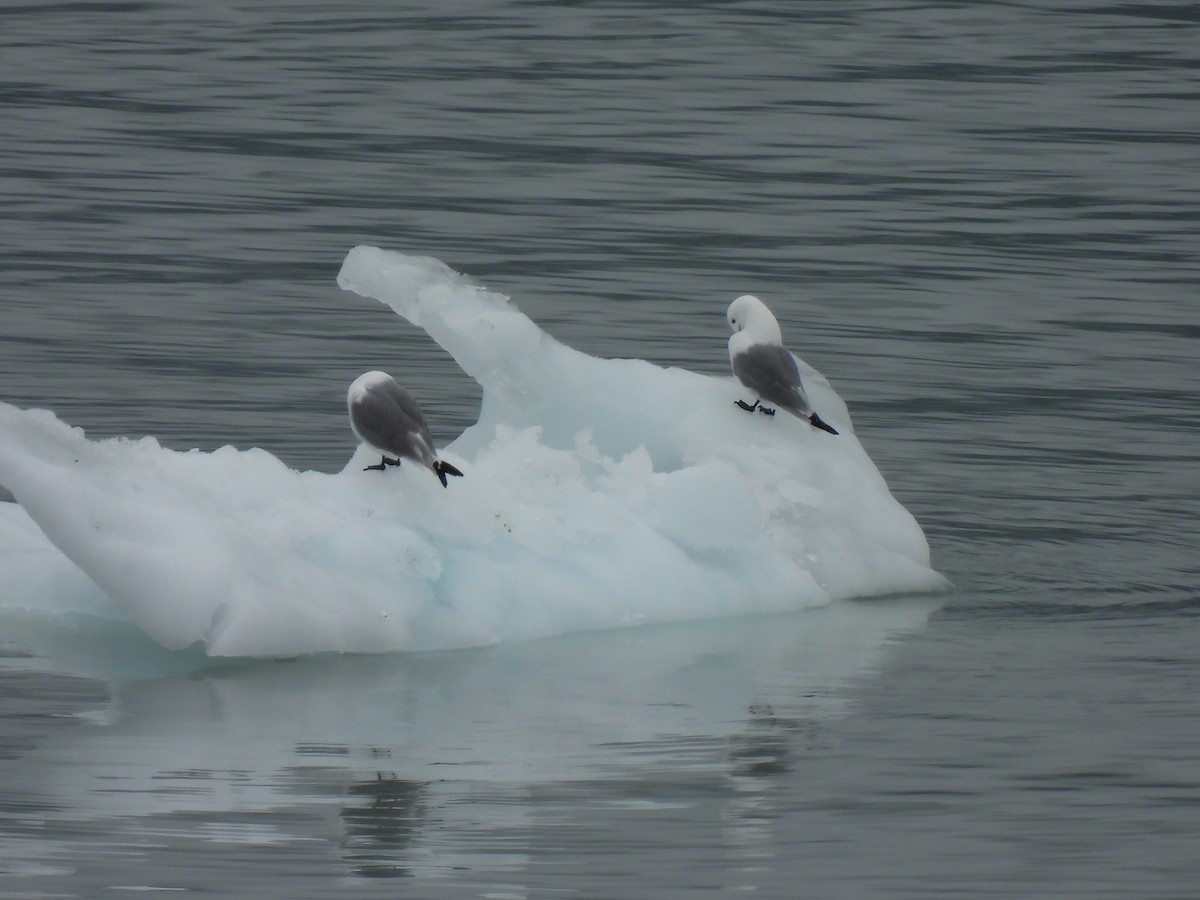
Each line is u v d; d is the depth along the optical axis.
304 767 29.92
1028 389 57.62
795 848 27.44
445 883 26.28
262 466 38.44
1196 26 113.25
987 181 84.00
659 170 85.56
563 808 28.58
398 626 35.91
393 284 43.06
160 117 93.31
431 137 90.75
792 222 77.62
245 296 65.94
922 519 46.06
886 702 33.28
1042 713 32.69
